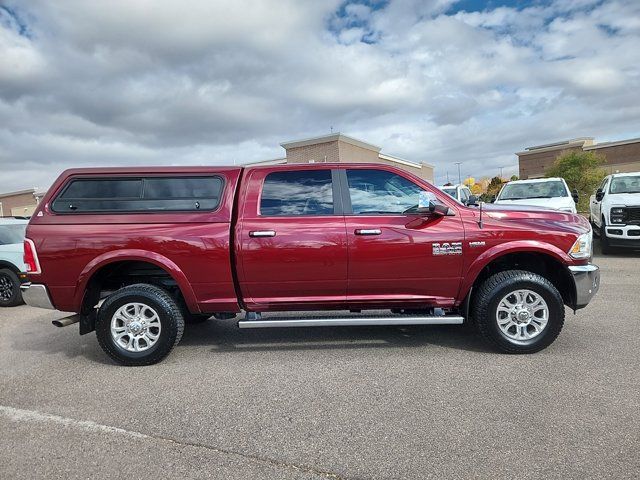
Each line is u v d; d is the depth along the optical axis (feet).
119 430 10.52
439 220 14.65
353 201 14.99
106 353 15.02
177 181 15.11
